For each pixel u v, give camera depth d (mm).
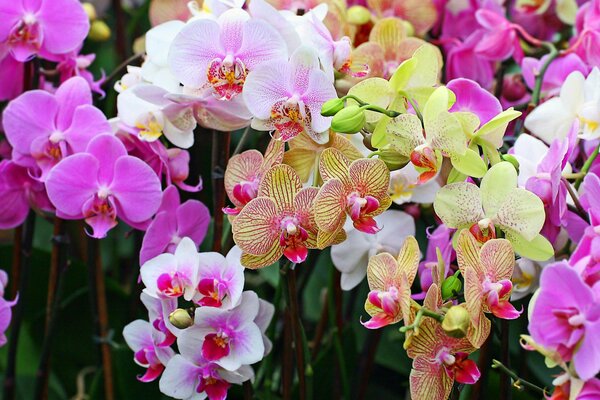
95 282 1366
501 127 1081
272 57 1128
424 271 1194
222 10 1152
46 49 1285
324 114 1075
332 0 1271
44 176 1230
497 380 1281
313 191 1091
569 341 1010
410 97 1126
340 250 1230
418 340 1061
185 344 1163
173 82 1171
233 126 1155
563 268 1003
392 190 1221
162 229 1228
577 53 1319
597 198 1062
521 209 1071
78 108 1226
